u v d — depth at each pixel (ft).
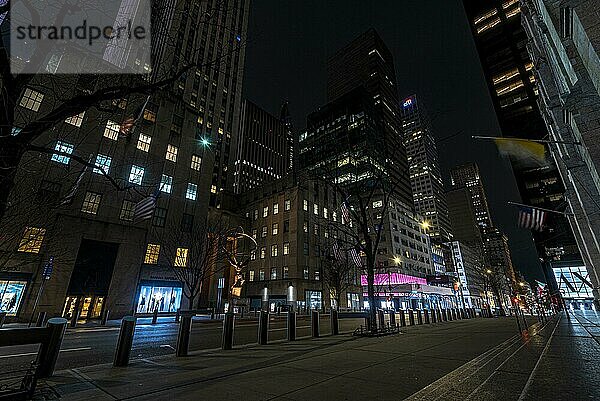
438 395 14.52
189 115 131.44
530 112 269.85
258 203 196.75
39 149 16.76
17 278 75.77
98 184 95.45
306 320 85.10
